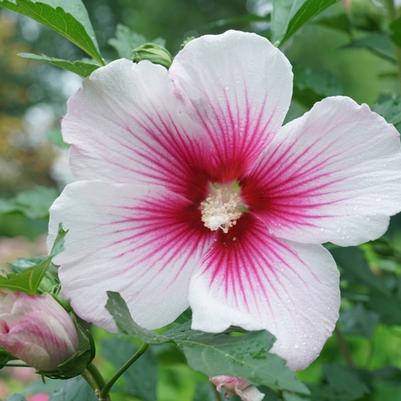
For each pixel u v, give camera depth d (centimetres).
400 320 45
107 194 31
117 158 31
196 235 32
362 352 66
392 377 46
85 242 30
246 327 28
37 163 318
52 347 30
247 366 27
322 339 30
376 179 30
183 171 32
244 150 32
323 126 30
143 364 46
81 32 35
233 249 32
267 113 31
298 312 30
